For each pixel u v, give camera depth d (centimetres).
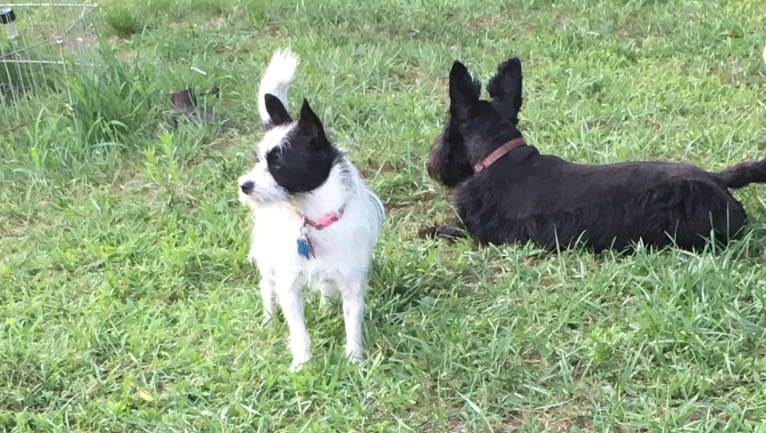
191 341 349
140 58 477
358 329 342
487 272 368
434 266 368
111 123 427
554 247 370
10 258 381
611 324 346
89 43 486
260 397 334
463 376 336
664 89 442
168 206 397
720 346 336
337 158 338
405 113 435
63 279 372
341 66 466
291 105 439
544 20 503
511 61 386
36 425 330
